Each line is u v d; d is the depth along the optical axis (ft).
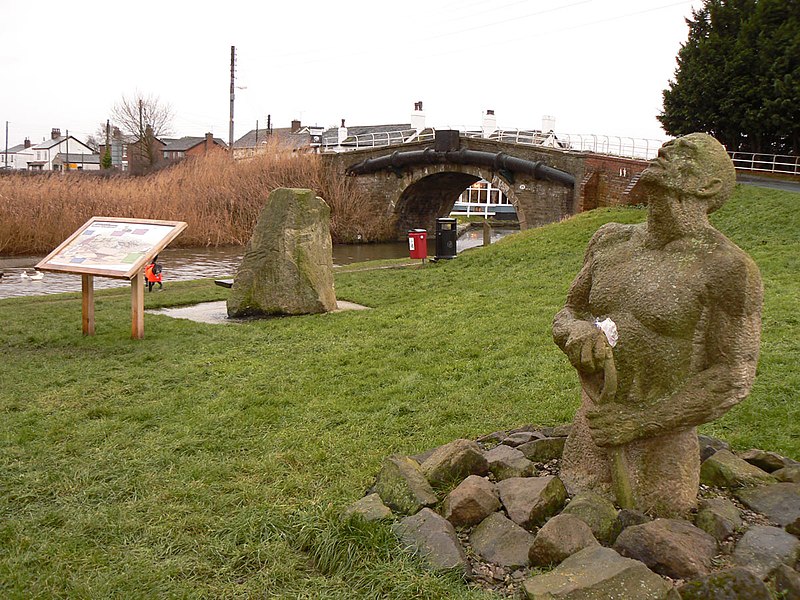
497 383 26.37
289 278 44.68
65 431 22.24
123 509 16.71
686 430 14.01
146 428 22.72
